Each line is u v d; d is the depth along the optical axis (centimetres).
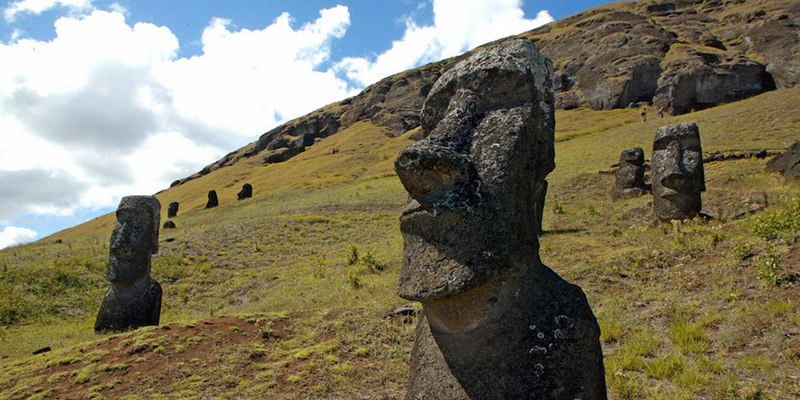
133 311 998
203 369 661
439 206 278
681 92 4947
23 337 1056
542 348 266
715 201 1385
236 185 5872
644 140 3247
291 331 781
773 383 451
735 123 2988
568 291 285
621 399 474
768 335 533
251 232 1969
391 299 901
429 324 308
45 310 1255
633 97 5822
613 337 624
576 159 2978
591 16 8819
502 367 269
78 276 1468
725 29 6669
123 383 634
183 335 756
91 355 712
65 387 636
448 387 284
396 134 7575
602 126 4662
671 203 1186
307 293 1167
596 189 2225
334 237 1923
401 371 627
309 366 648
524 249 281
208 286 1428
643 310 689
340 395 577
